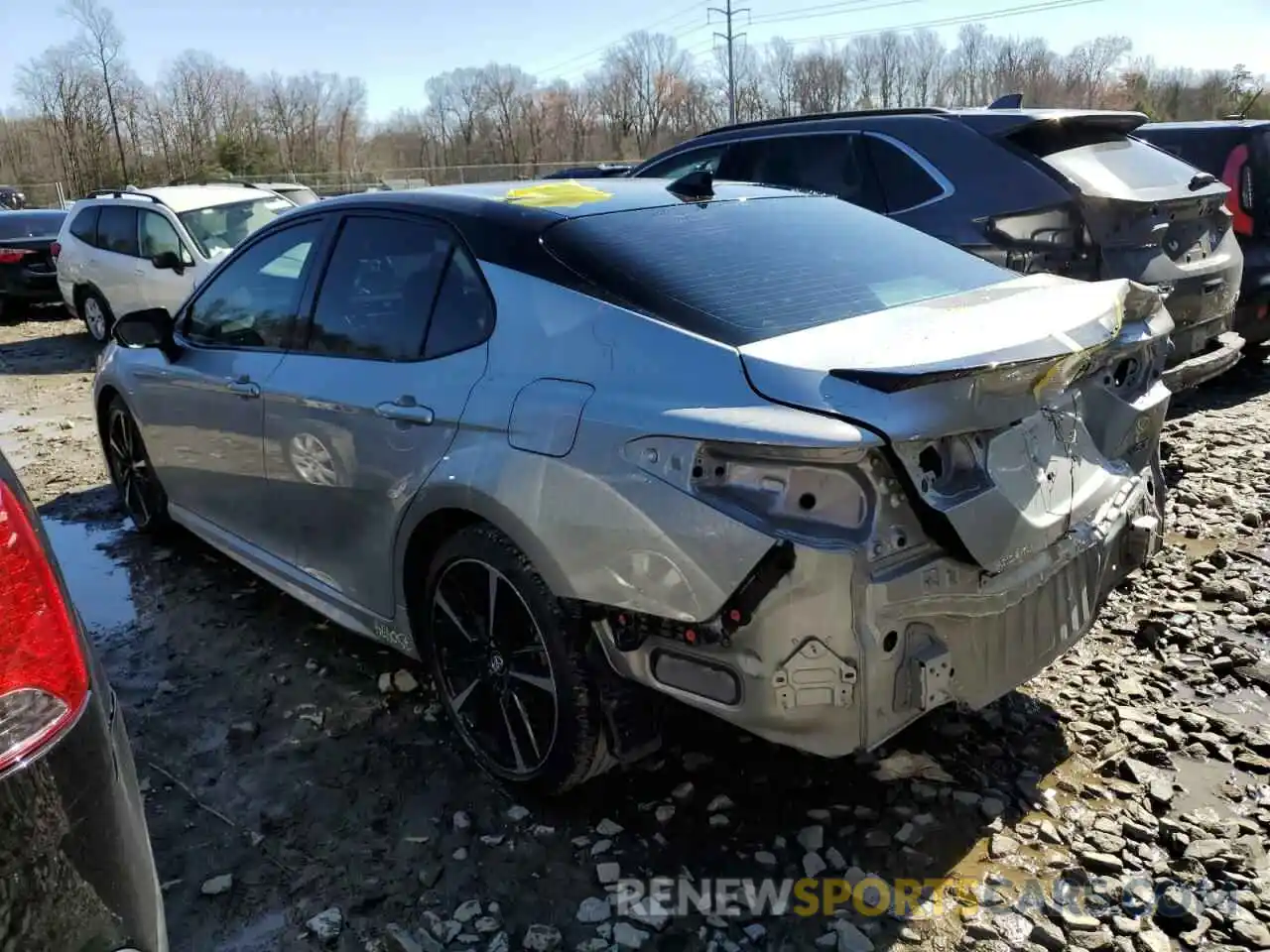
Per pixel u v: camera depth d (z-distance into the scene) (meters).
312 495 3.50
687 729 3.15
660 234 2.98
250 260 4.01
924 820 2.79
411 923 2.48
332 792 3.00
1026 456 2.54
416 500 2.96
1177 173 5.67
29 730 1.55
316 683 3.64
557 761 2.72
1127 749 3.09
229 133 56.25
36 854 1.53
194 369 4.09
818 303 2.72
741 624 2.26
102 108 60.28
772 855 2.68
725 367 2.38
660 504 2.33
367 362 3.23
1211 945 2.36
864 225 3.43
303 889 2.60
